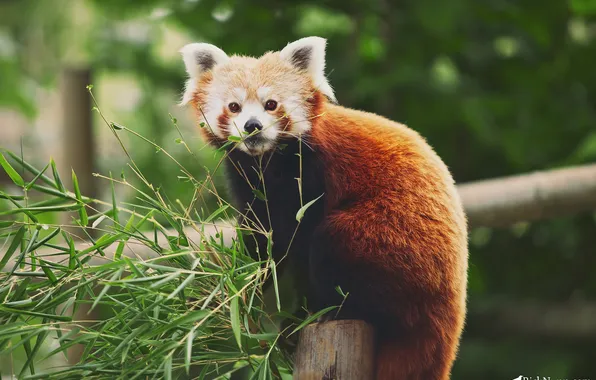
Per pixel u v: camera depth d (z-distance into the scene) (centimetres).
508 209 463
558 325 495
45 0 820
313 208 430
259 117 430
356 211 426
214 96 435
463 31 498
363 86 486
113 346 412
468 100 488
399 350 421
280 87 432
